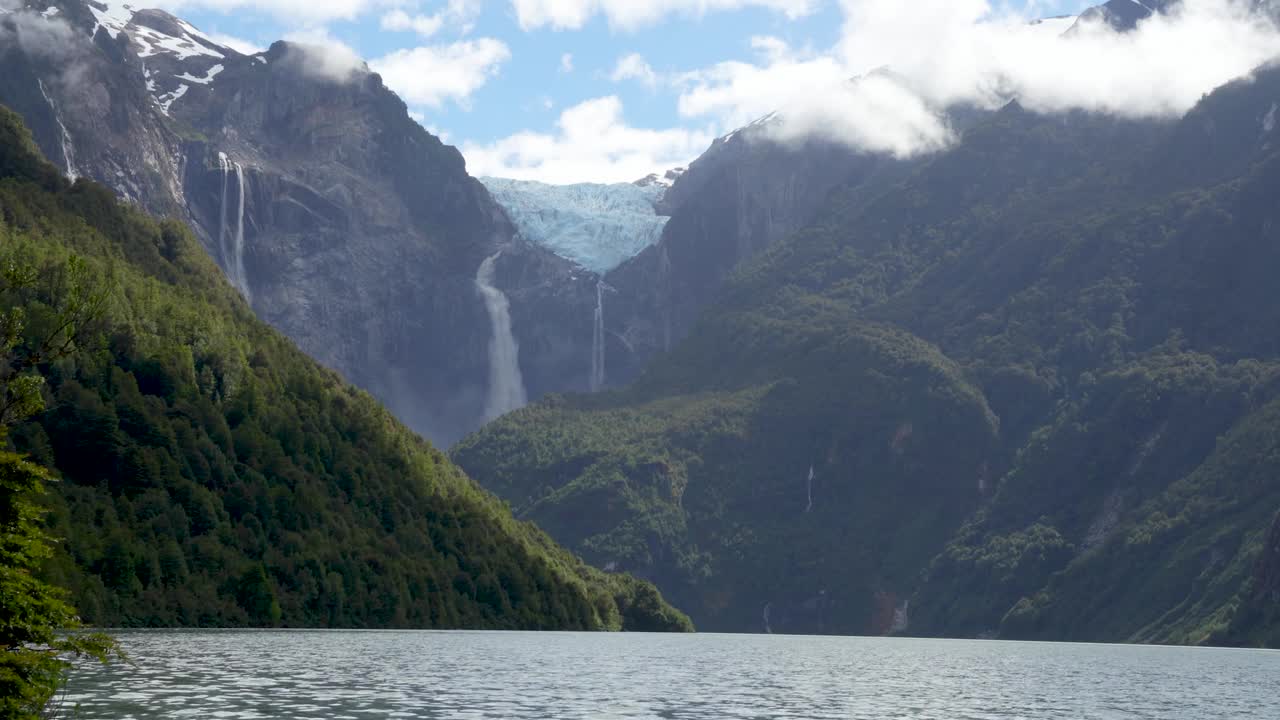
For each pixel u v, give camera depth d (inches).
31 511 2642.7
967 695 5949.8
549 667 6510.8
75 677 4840.1
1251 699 5994.1
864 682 6653.5
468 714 4298.7
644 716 4488.2
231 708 4153.5
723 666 7588.6
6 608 2502.5
